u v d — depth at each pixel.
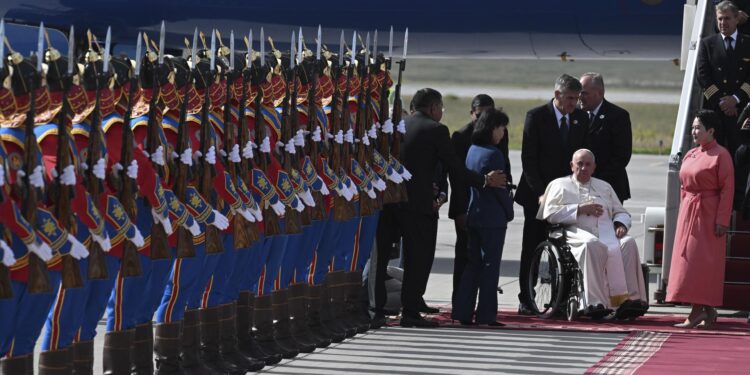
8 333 19.23
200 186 23.41
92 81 20.14
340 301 31.00
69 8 51.94
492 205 33.22
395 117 31.77
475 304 34.16
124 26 52.69
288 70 26.64
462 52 54.97
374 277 34.00
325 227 29.73
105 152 20.56
